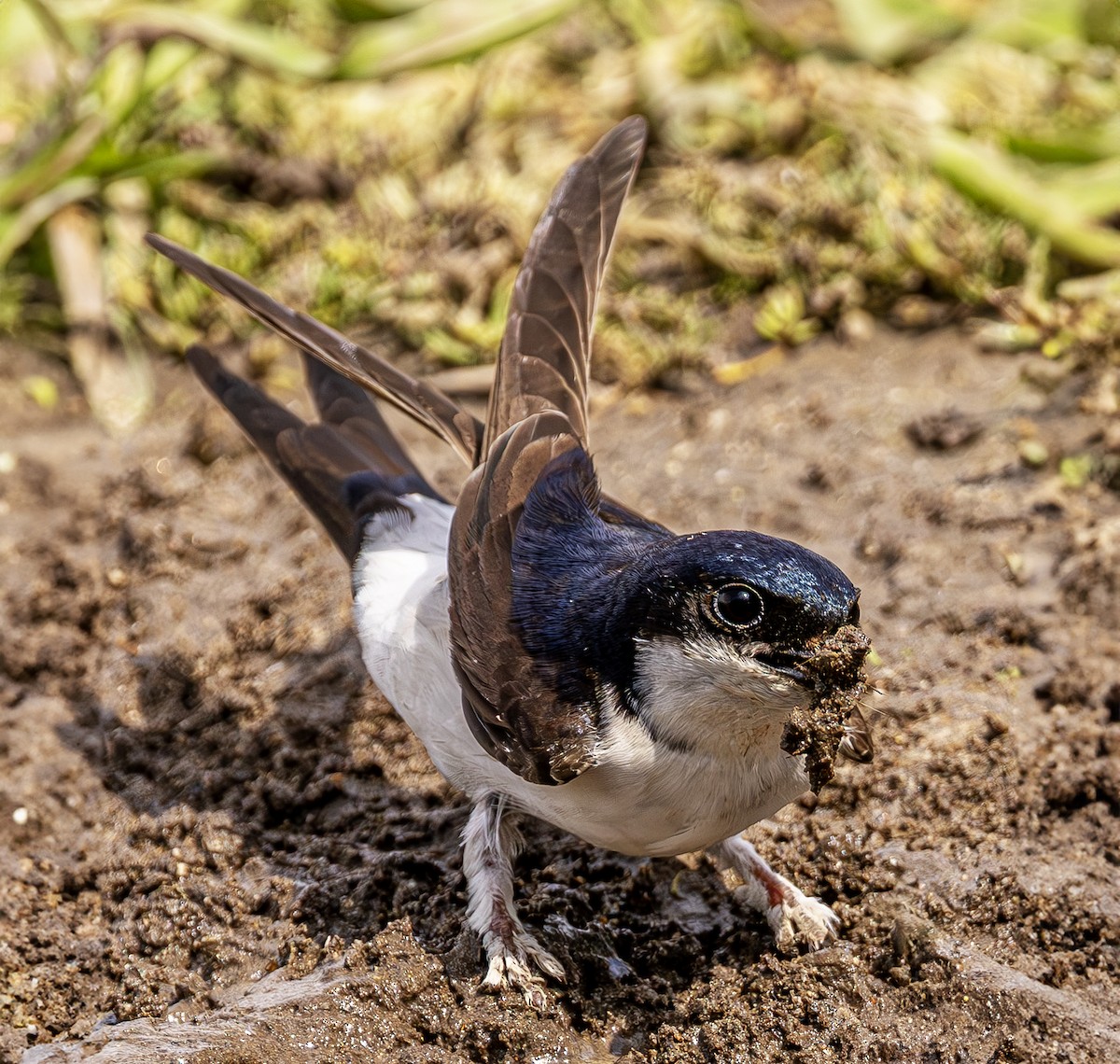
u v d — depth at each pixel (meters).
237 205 14.33
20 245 14.08
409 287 13.47
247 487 12.09
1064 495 11.33
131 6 14.13
